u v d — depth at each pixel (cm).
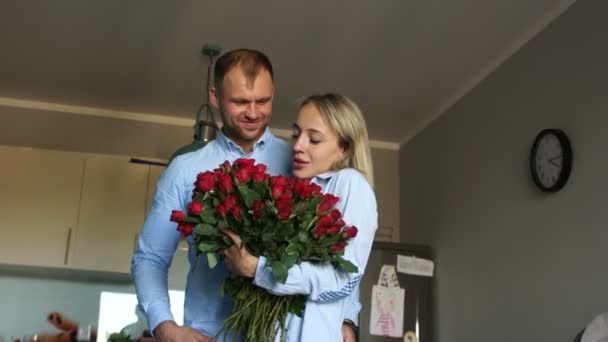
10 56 357
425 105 411
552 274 282
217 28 321
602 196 252
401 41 328
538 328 290
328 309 130
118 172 405
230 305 152
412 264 393
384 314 380
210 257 123
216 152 164
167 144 436
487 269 340
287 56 349
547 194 290
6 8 307
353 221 133
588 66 267
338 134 142
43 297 423
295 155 143
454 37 322
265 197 121
